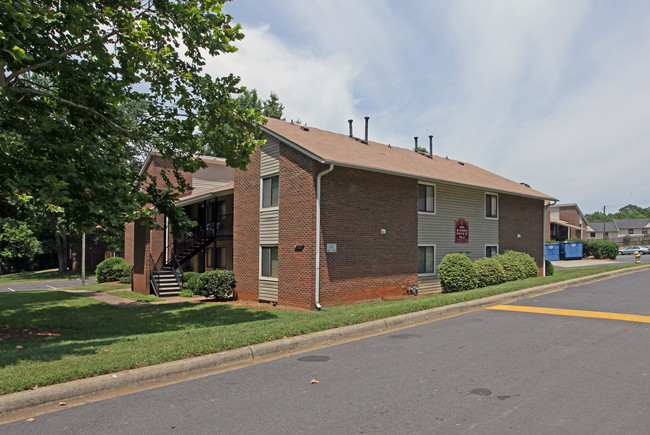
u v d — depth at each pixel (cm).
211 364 652
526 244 2266
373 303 1367
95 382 543
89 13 867
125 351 669
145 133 1164
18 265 4716
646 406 462
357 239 1455
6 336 980
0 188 827
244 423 439
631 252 5447
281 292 1456
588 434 398
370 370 620
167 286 2039
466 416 445
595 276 1805
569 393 506
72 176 877
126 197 985
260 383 573
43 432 423
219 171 2723
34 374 545
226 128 1160
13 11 710
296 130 1700
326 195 1370
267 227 1545
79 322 1204
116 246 3831
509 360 651
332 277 1375
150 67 999
